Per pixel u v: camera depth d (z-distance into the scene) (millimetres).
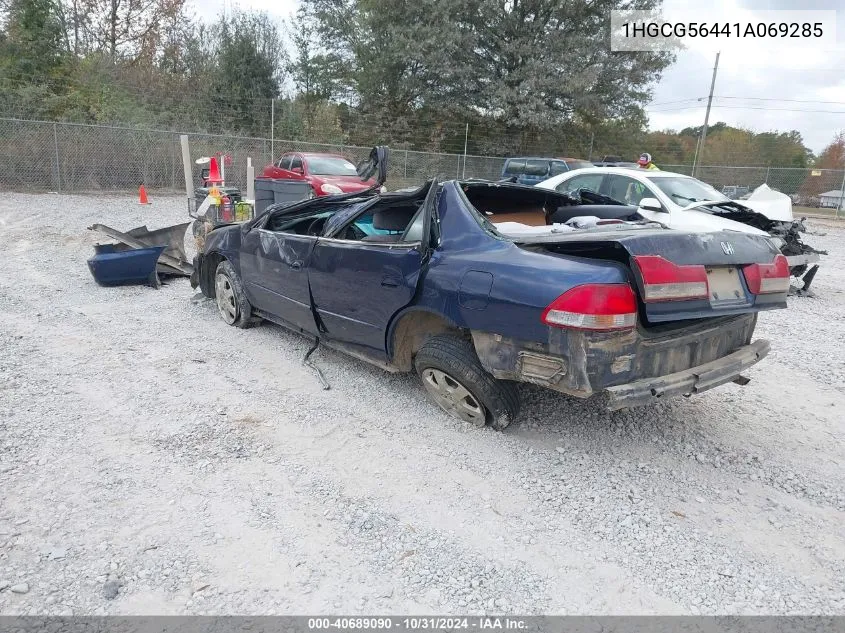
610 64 26125
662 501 3031
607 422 3877
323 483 3135
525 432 3715
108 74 23938
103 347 5129
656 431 3785
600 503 3006
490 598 2371
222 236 5762
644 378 3006
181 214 15000
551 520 2869
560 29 25906
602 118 27984
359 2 28781
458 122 27609
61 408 3902
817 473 3332
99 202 16766
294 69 32375
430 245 3643
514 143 27516
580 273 2908
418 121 28250
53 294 6879
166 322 5945
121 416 3826
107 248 7320
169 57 27859
